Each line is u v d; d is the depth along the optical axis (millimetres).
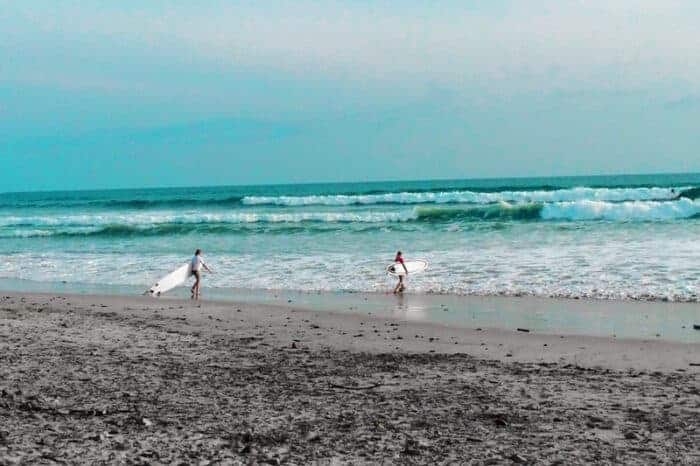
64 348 12352
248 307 18375
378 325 15477
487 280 21438
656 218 37469
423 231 36375
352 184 194125
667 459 6395
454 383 9828
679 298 17578
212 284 23344
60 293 22203
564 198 52000
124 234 42375
